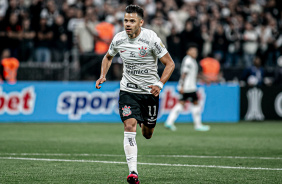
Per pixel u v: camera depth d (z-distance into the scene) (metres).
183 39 51.66
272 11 63.09
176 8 58.75
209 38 53.59
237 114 48.59
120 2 58.28
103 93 45.94
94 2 56.78
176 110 39.62
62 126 41.47
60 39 47.50
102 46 47.88
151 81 17.62
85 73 46.59
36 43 47.31
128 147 16.42
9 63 44.69
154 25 50.53
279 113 49.81
